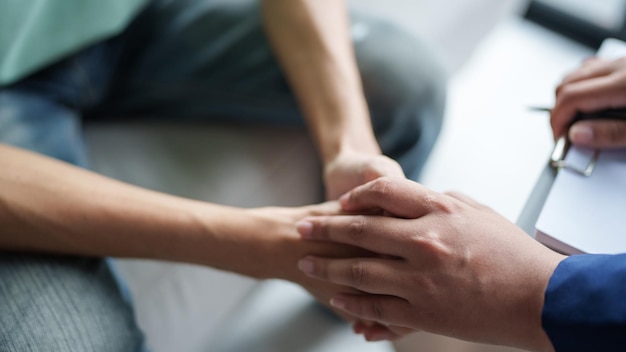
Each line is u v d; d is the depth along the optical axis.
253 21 0.97
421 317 0.74
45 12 0.90
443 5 1.11
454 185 1.20
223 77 0.96
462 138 1.29
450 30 1.12
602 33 1.66
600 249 0.71
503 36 1.69
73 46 0.91
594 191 0.74
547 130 1.06
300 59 0.91
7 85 0.90
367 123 0.88
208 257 0.82
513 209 0.91
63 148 0.89
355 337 1.03
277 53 0.93
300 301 1.06
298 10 0.92
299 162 0.97
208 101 0.98
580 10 1.69
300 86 0.90
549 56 1.64
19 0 0.89
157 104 0.99
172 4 0.99
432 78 0.94
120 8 0.93
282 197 0.96
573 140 0.77
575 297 0.67
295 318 1.04
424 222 0.74
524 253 0.70
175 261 0.83
